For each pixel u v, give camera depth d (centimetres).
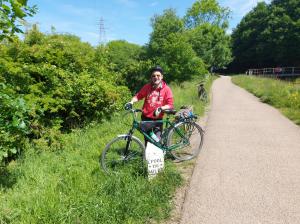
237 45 7969
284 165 580
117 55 3919
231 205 431
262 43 7006
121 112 1058
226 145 717
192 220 396
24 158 620
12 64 743
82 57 1124
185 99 1488
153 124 554
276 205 430
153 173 503
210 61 4959
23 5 386
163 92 557
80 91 898
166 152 602
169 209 415
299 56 6375
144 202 418
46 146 674
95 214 386
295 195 459
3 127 454
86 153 624
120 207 402
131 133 539
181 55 2958
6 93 461
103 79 1168
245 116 1106
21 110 454
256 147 697
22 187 475
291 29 6319
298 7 6581
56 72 875
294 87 1767
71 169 526
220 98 1786
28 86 772
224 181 510
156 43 4325
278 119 1033
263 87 2086
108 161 528
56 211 390
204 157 632
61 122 805
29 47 901
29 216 383
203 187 488
